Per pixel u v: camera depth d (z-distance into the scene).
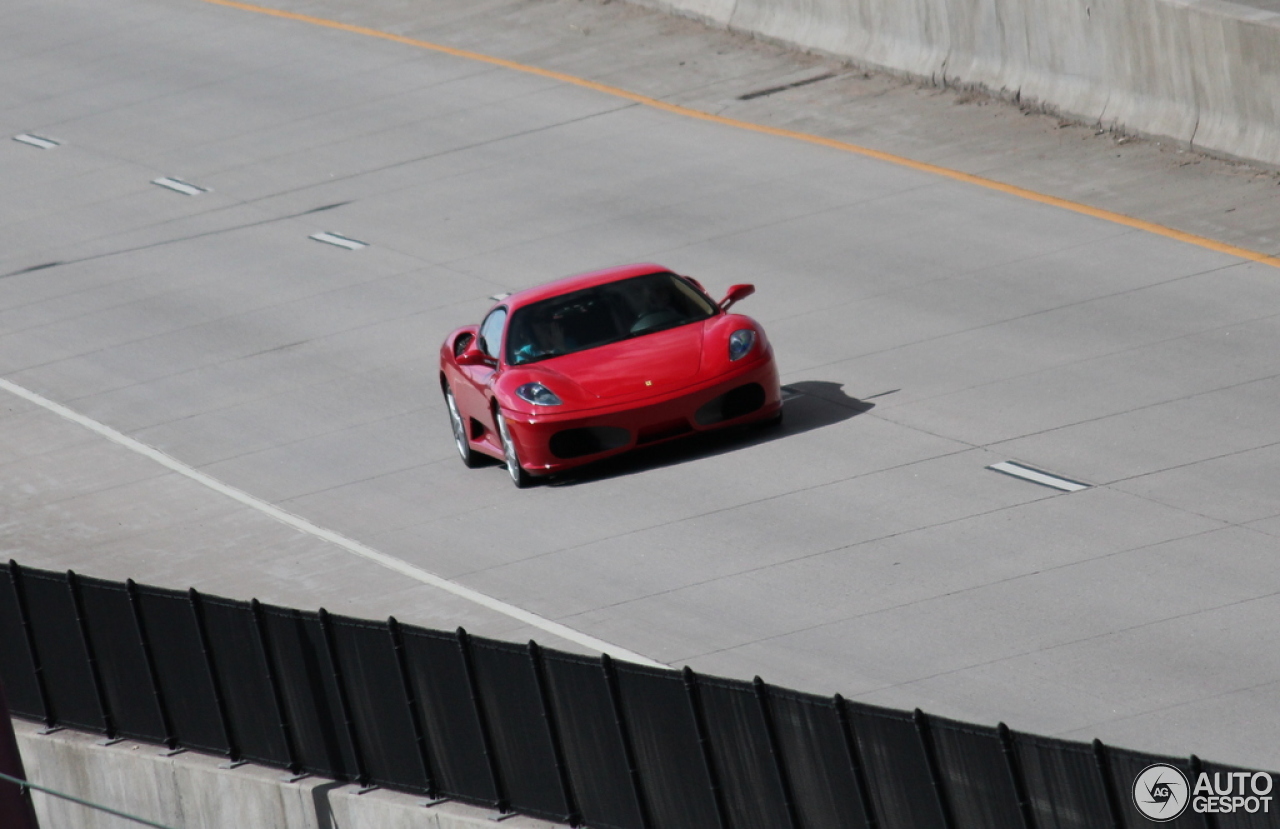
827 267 72.62
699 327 54.84
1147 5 79.06
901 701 36.59
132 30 141.50
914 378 58.81
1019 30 88.19
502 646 36.50
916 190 80.50
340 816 40.59
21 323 84.69
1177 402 52.66
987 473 49.34
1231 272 64.12
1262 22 73.00
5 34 147.25
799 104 96.31
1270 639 36.56
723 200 83.75
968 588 41.84
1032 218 74.25
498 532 51.34
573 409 52.44
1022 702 35.66
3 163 113.88
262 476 60.81
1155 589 40.03
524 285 77.12
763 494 50.38
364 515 55.31
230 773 43.03
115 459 65.12
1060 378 56.50
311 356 73.31
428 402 65.75
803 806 32.28
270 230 92.62
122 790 46.03
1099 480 47.56
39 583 47.06
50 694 48.38
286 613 40.84
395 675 38.94
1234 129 75.75
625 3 120.31
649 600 44.34
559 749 36.22
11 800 40.44
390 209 92.19
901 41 96.75
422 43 122.75
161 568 54.03
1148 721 33.94
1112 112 82.44
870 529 46.56
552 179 91.75
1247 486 45.41
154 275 88.62
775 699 32.09
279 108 114.44
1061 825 28.41
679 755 34.00
